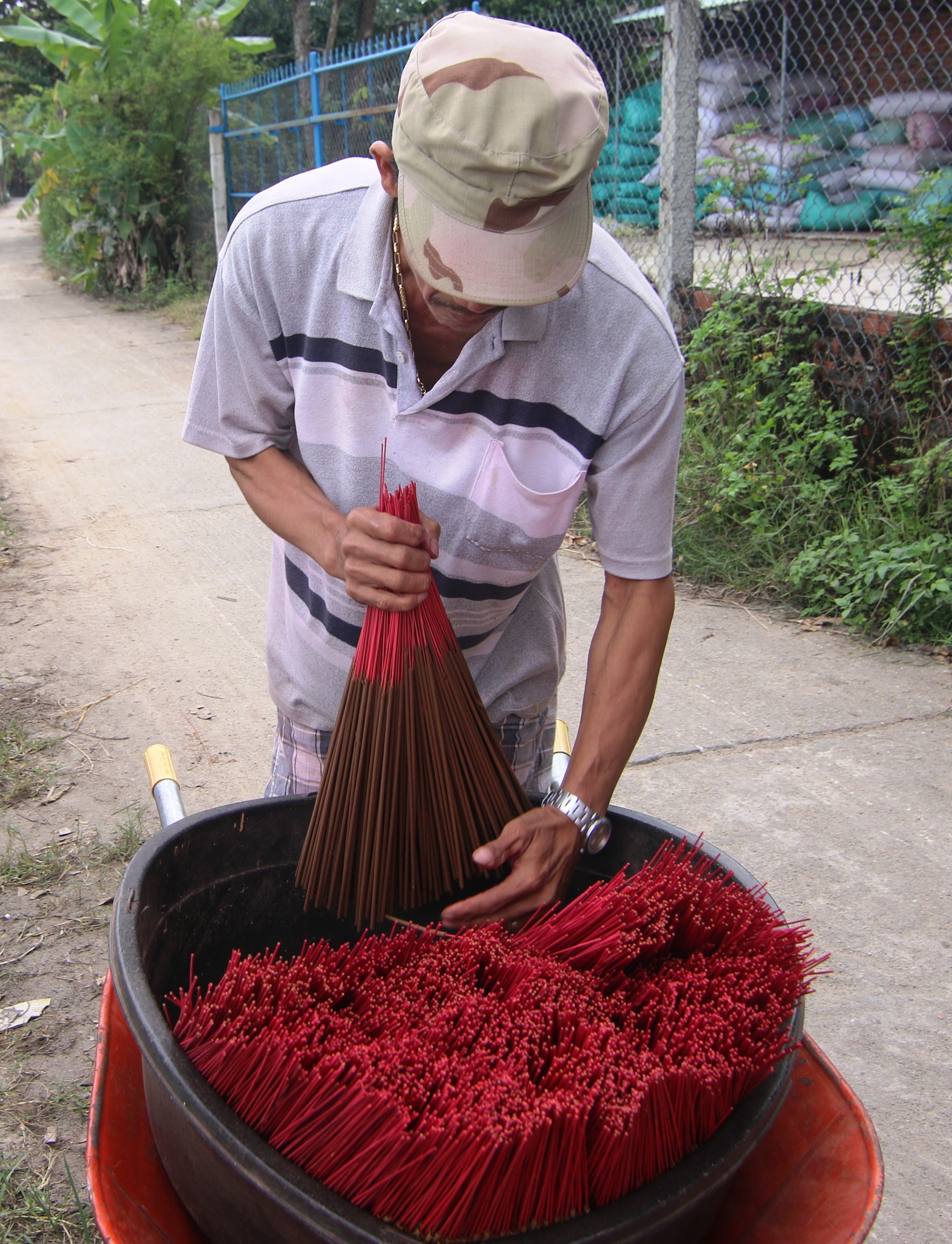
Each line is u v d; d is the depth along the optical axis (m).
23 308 13.13
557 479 1.46
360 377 1.43
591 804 1.45
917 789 3.35
